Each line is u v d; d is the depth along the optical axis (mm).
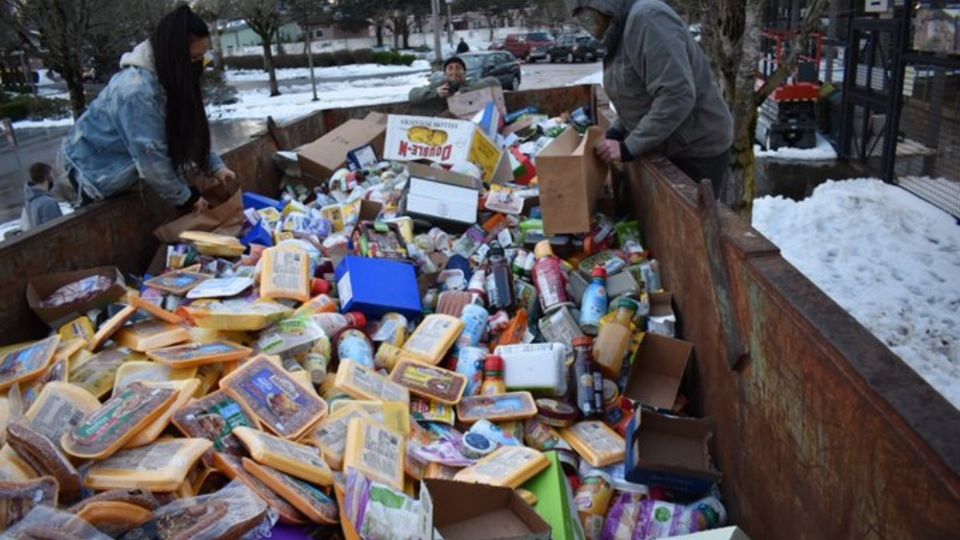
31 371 2615
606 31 3857
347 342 3051
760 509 2152
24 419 2295
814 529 1768
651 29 3582
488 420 2754
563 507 2189
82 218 3436
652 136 3703
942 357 4773
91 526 1738
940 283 5812
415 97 7445
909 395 1405
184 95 3701
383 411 2582
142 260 3975
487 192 4793
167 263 3783
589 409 2828
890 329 5160
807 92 10859
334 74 41812
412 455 2465
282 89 34000
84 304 3094
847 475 1580
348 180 5254
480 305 3543
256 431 2246
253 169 5391
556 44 41219
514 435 2723
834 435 1637
